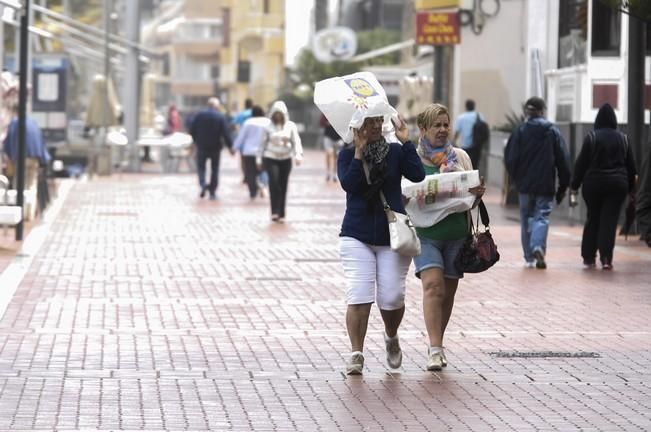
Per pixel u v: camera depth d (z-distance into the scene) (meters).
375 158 19.56
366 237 19.73
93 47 88.50
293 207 55.00
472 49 75.31
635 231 41.81
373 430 16.64
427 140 20.83
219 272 32.81
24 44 37.34
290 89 158.38
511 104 75.44
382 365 21.00
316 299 28.34
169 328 24.25
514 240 41.25
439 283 20.47
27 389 18.67
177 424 16.80
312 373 20.27
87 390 18.70
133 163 83.38
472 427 16.86
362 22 174.12
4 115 45.59
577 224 46.97
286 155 47.66
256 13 192.12
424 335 23.95
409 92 82.81
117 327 24.25
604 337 23.91
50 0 81.00
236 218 48.97
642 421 17.27
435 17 69.62
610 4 30.81
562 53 58.81
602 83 49.47
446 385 19.50
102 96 80.69
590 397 18.75
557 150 33.38
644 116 41.88
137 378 19.62
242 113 74.50
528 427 16.88
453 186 20.22
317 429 16.66
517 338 23.77
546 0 60.66
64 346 22.16
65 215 48.69
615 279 31.77
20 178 38.50
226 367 20.64
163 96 186.62
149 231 43.28
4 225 39.41
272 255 36.88
